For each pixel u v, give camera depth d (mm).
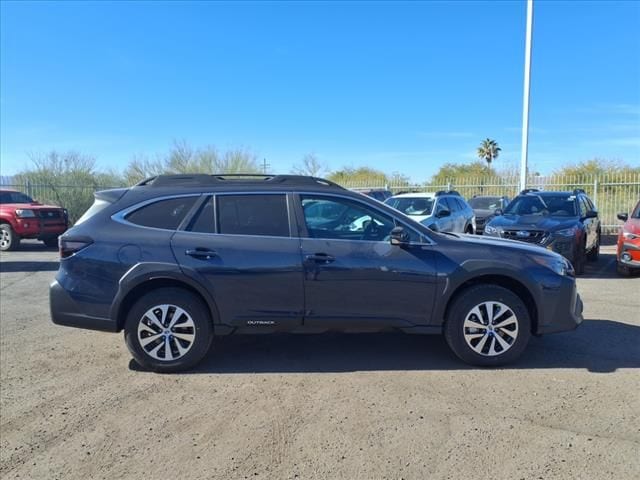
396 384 4527
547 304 4934
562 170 22266
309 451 3420
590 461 3256
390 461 3281
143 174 28531
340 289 4875
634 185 18391
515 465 3219
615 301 7922
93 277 4840
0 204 15789
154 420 3912
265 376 4762
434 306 4922
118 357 5359
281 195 5055
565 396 4238
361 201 5059
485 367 4926
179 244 4859
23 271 11398
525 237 10383
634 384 4488
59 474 3219
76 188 24234
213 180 5184
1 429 3812
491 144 60844
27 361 5258
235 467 3250
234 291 4840
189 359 4844
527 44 18000
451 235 5355
